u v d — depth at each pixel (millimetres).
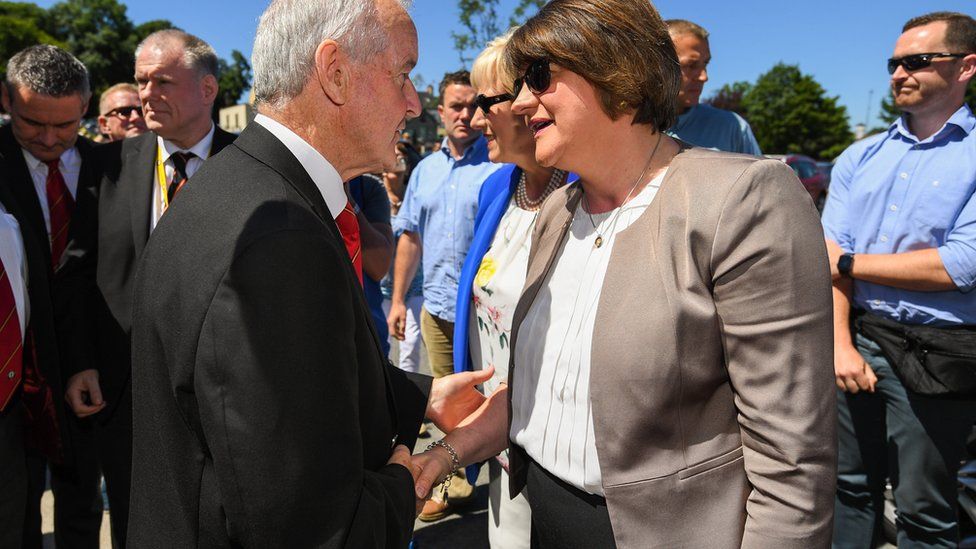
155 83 2160
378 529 924
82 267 2303
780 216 964
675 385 1029
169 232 950
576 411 1197
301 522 830
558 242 1328
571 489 1247
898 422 2205
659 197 1094
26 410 2059
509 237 1908
